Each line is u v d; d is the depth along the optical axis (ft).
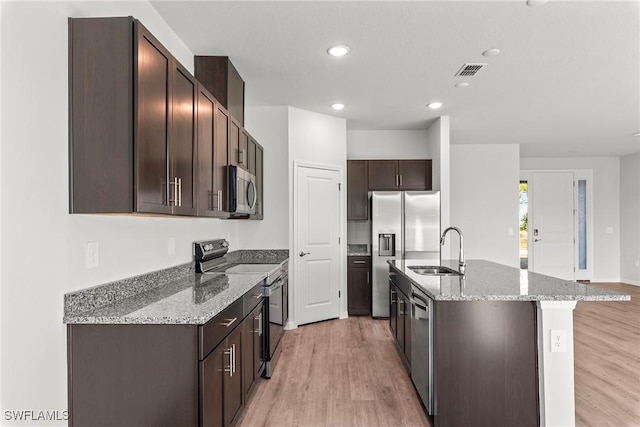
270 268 11.34
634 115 16.11
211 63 10.34
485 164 22.39
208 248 10.57
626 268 25.12
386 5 7.88
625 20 8.41
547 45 9.65
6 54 4.56
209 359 5.82
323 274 16.12
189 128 7.29
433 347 7.61
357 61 10.71
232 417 6.98
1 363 4.51
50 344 5.19
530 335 7.45
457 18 8.38
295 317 14.99
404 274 10.09
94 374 5.57
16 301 4.68
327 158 16.37
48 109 5.16
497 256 22.26
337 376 10.36
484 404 7.43
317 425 7.93
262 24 8.65
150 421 5.55
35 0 4.97
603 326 15.02
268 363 10.15
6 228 4.55
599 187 25.86
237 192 9.75
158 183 6.09
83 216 5.84
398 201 16.56
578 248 25.82
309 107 15.20
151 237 7.94
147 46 5.79
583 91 13.15
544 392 7.32
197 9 8.00
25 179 4.80
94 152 5.51
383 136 19.38
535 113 15.89
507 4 7.82
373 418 8.20
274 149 15.03
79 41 5.56
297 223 15.19
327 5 7.88
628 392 9.27
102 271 6.30
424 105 14.84
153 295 7.15
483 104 14.73
